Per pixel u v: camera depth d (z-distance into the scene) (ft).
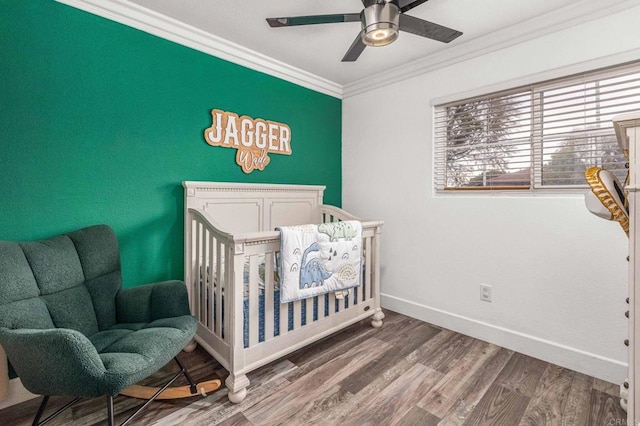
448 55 8.07
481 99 7.79
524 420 5.03
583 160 6.45
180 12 6.64
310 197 9.98
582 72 6.26
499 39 7.20
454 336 7.96
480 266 7.78
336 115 10.95
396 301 9.54
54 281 5.07
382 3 5.11
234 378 5.47
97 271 5.71
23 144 5.46
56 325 4.93
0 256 4.51
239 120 8.38
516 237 7.20
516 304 7.22
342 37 7.61
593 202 4.45
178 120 7.34
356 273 7.48
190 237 7.34
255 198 8.61
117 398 5.50
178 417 5.05
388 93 9.64
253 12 6.61
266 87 8.98
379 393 5.68
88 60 6.09
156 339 4.69
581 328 6.39
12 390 5.36
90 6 6.05
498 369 6.47
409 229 9.19
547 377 6.20
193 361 6.67
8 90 5.30
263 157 8.93
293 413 5.17
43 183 5.67
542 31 6.65
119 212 6.56
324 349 7.28
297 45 8.00
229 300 5.71
